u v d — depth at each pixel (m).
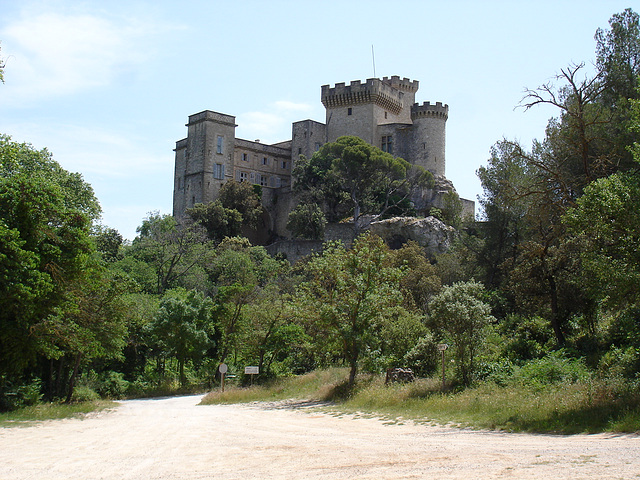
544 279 34.12
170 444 14.80
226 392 35.25
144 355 53.75
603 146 32.16
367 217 79.06
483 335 25.39
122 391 44.09
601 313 34.16
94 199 43.66
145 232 79.44
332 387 29.56
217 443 14.86
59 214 25.34
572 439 12.88
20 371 25.55
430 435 15.34
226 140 95.62
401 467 10.46
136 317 46.91
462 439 14.13
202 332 49.62
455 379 24.88
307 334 41.81
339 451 12.77
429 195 85.50
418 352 30.41
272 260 73.25
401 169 83.44
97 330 31.23
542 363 23.84
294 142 99.81
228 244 78.81
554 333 34.72
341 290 28.91
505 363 26.52
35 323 24.56
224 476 10.15
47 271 24.53
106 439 16.03
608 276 18.08
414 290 50.19
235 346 48.72
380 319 29.34
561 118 37.81
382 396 24.16
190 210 85.56
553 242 38.38
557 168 33.44
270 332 43.16
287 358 47.22
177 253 72.81
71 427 19.58
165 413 25.89
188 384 49.19
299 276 64.38
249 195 90.81
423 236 70.25
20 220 23.98
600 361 24.80
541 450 11.56
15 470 11.06
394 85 105.06
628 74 36.09
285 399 31.67
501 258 51.25
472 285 25.91
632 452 10.66
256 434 16.75
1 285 22.00
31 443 15.22
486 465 10.25
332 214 85.56
